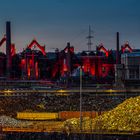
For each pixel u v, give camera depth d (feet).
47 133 490.08
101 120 535.19
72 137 471.62
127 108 542.57
